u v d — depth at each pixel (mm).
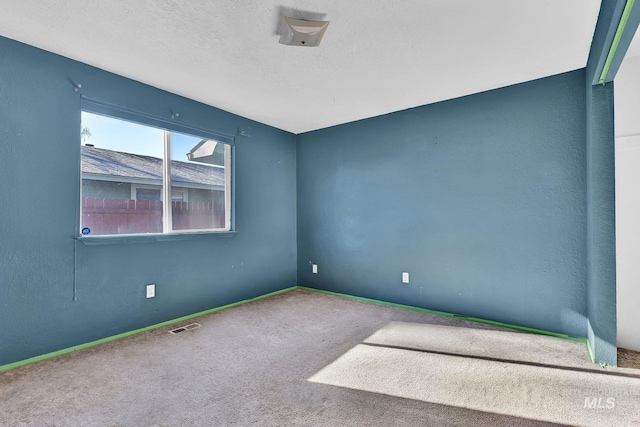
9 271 2156
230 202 3705
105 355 2340
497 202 2963
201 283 3338
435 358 2271
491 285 2994
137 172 2932
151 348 2463
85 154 2605
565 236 2645
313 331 2818
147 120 2885
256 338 2662
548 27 2004
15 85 2188
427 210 3385
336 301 3816
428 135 3383
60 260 2385
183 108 3174
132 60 2455
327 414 1644
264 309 3484
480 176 3059
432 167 3352
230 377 2020
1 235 2129
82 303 2496
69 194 2434
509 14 1877
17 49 2195
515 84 2865
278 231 4285
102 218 2695
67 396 1806
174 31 2064
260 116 3801
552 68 2572
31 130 2256
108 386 1913
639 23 1491
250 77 2736
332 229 4184
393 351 2395
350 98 3227
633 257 2354
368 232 3846
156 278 2965
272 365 2182
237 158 3744
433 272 3348
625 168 2369
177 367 2152
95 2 1778
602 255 2150
